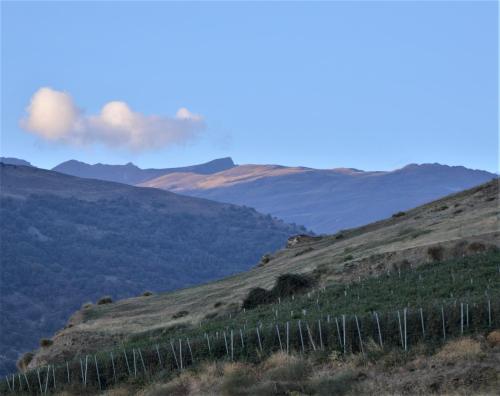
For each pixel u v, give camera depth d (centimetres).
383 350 6031
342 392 5672
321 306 8262
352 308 7500
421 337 6041
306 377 6062
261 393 5916
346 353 6225
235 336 6956
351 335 6306
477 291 7200
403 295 7719
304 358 6341
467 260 8619
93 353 9444
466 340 5759
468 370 5444
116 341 10088
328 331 6419
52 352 10231
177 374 6919
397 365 5809
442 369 5572
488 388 5228
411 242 10275
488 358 5528
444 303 6347
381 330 6191
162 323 10544
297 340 6594
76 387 7344
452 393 5284
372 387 5628
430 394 5344
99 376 7400
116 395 6919
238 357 6781
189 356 7081
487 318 5944
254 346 6794
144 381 7056
